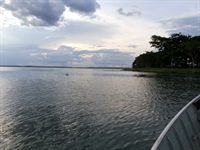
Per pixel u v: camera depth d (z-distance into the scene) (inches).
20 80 1743.4
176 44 3622.0
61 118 507.2
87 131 413.7
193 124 234.7
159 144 156.4
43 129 425.4
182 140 199.3
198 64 3700.8
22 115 535.5
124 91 1037.8
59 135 392.2
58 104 679.7
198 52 3203.7
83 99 780.6
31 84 1384.1
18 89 1092.5
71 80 1818.4
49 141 363.6
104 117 518.0
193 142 218.8
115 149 332.2
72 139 373.1
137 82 1595.7
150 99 787.4
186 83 1453.0
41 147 339.6
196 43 2822.3
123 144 351.3
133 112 570.3
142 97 838.5
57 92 979.3
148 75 2652.6
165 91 1032.2
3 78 1982.0
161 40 3929.6
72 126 445.4
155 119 499.5
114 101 741.3
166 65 4197.8
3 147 339.3
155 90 1077.1
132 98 812.0
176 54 3454.7
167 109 607.8
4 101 732.0
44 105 662.5
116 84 1439.5
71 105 665.0
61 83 1489.9
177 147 184.9
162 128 431.8
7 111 579.2
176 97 836.0
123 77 2338.8
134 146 343.0
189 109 245.4
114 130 419.8
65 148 336.2
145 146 343.0
